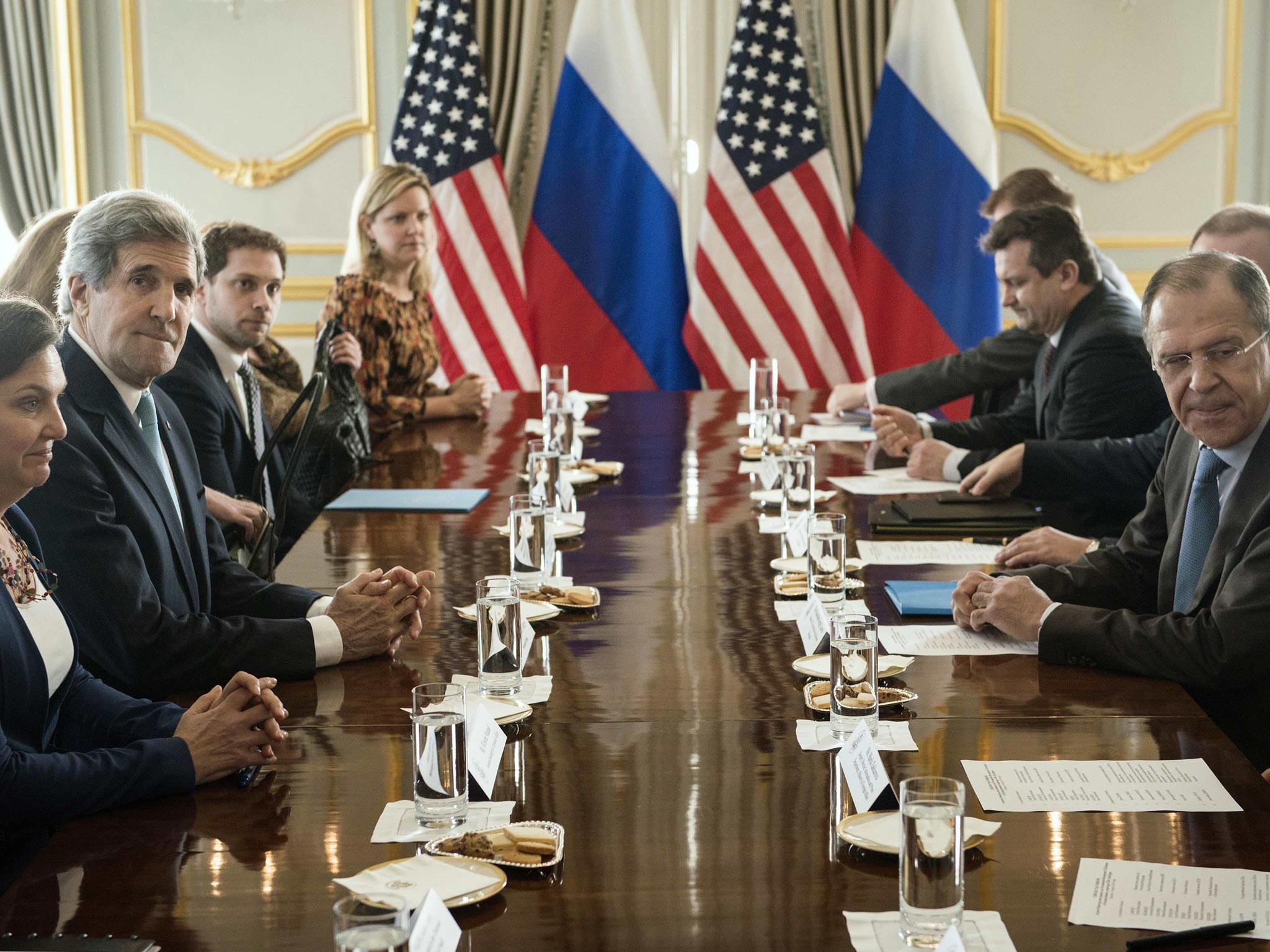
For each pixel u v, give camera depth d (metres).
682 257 6.77
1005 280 3.81
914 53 6.54
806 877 1.40
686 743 1.78
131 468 2.27
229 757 1.68
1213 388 2.17
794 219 6.47
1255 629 1.99
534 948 1.26
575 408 4.69
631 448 4.19
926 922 1.24
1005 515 3.04
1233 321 2.17
